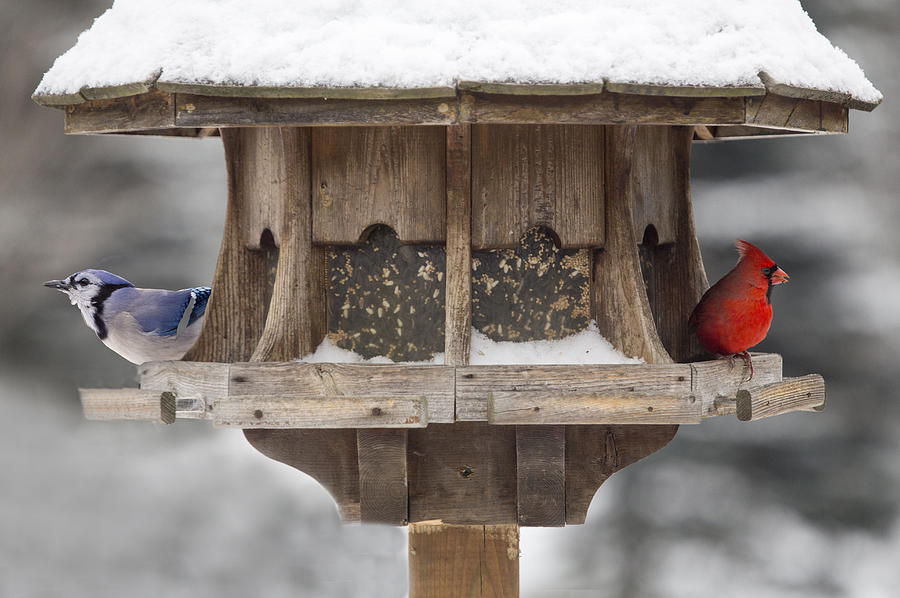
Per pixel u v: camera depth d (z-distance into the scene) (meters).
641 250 9.09
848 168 18.20
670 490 18.08
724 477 18.00
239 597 15.90
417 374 7.38
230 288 8.88
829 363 17.86
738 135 9.99
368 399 7.12
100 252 20.61
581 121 7.05
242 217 8.97
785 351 17.92
